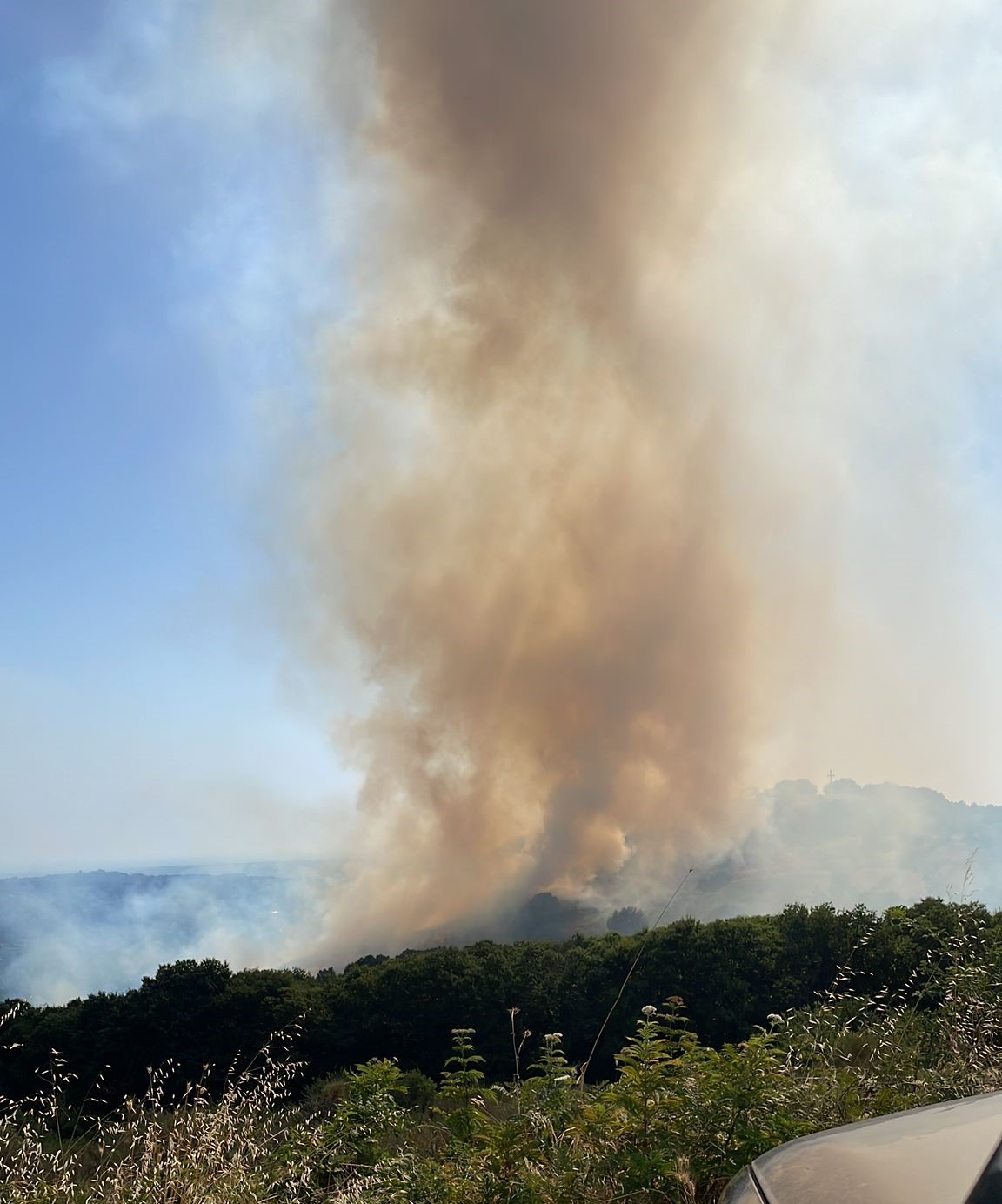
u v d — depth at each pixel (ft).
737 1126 15.79
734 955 71.41
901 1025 21.13
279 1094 20.25
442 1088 23.68
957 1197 6.34
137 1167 16.79
